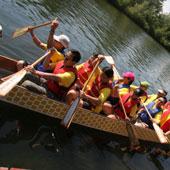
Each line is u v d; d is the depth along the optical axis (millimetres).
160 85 16781
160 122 8328
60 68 5688
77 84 6297
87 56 12531
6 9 11203
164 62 25906
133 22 44094
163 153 8148
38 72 5418
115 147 6973
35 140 5469
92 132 6734
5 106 5465
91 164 5801
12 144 5035
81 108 6035
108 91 6074
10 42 8570
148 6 50531
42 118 5902
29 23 11242
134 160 6977
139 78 15227
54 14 15273
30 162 4871
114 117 6887
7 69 6227
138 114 8234
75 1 23266
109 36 20234
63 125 5652
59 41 6176
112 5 42219
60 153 5547
